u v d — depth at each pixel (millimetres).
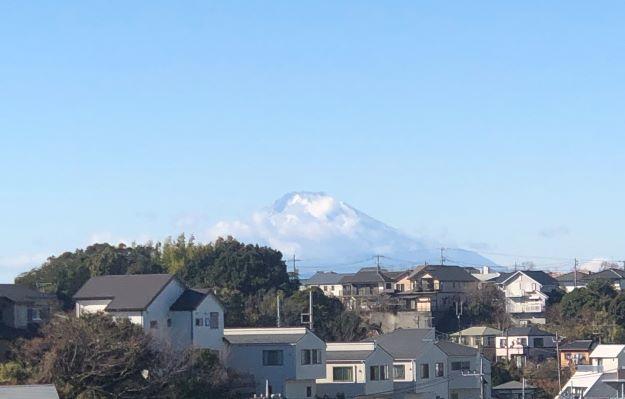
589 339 104500
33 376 56969
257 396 66000
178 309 70312
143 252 106812
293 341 72375
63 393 55781
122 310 68312
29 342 60750
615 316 111312
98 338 57781
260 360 72312
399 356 82250
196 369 62969
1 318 70125
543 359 102875
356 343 79250
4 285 73625
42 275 95375
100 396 57688
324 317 100188
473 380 86062
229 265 104375
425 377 82500
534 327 108812
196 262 105562
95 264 97375
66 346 57281
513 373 95312
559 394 84188
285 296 102812
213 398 62188
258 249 107188
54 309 73438
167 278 71000
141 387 58781
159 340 63281
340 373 76688
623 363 91625
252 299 99938
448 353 86125
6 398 46094
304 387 72438
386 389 78188
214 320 72000
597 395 80562
